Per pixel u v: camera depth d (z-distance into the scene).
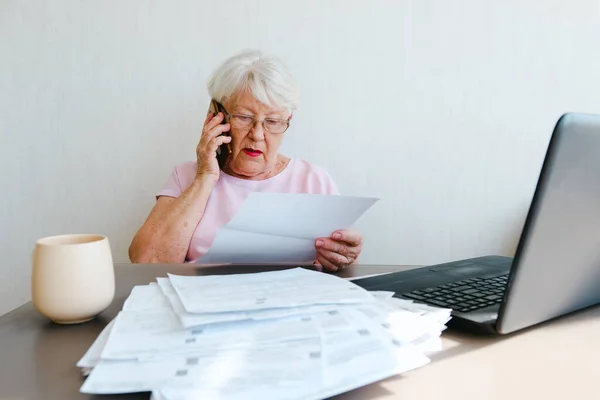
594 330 0.49
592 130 0.38
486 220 1.44
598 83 1.39
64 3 1.33
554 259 0.42
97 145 1.39
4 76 1.35
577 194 0.40
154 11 1.34
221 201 1.23
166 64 1.37
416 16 1.37
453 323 0.49
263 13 1.35
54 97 1.37
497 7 1.36
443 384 0.36
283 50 1.37
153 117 1.39
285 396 0.32
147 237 1.10
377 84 1.39
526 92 1.39
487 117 1.40
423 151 1.42
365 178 1.43
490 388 0.36
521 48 1.38
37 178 1.39
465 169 1.42
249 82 1.13
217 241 0.76
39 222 1.41
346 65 1.38
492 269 0.73
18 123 1.37
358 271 0.81
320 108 1.40
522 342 0.46
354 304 0.47
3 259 1.41
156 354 0.35
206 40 1.36
